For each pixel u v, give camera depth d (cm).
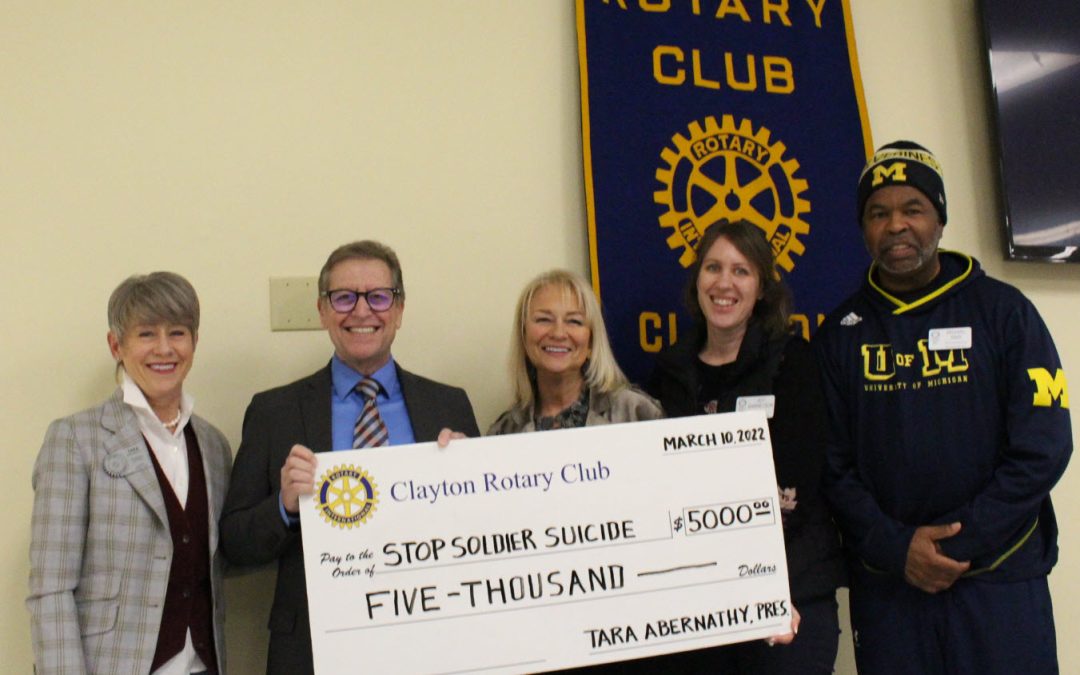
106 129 207
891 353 198
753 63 248
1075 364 274
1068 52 275
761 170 245
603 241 230
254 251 213
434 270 225
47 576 154
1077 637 265
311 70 220
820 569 187
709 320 194
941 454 191
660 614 166
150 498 162
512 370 196
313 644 156
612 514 168
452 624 160
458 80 231
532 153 235
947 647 189
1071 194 270
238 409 211
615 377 189
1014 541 188
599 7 237
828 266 246
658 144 237
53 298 202
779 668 181
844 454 201
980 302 197
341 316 179
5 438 198
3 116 201
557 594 164
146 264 207
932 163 198
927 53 273
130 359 168
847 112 254
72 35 206
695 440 173
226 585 206
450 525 163
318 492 160
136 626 158
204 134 212
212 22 215
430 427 185
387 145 224
